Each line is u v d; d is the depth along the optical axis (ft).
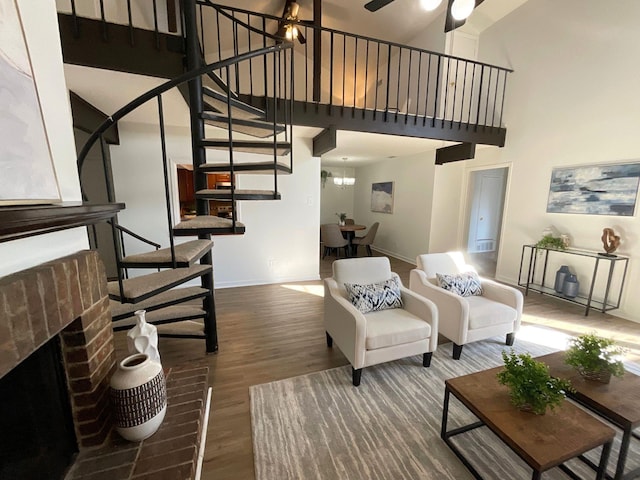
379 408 6.14
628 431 4.27
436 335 7.42
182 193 18.66
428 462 4.91
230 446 5.22
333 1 14.20
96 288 4.28
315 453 5.06
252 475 4.69
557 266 12.89
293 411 6.03
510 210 14.82
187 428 4.45
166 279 6.00
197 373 5.76
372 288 8.01
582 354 5.20
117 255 4.99
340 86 21.63
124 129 11.81
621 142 10.57
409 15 15.31
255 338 9.18
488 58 15.29
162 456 3.98
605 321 10.41
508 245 15.01
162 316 8.00
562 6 12.08
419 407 6.18
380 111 11.64
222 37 16.22
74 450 4.02
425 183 18.43
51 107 3.63
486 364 7.77
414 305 7.80
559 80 12.37
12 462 3.17
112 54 6.59
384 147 16.44
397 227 21.56
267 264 14.75
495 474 4.68
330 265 18.95
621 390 4.93
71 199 4.00
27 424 3.36
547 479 4.60
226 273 14.17
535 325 10.11
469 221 18.88
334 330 7.87
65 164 3.89
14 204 2.72
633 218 10.36
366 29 16.56
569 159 12.19
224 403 6.30
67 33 6.23
